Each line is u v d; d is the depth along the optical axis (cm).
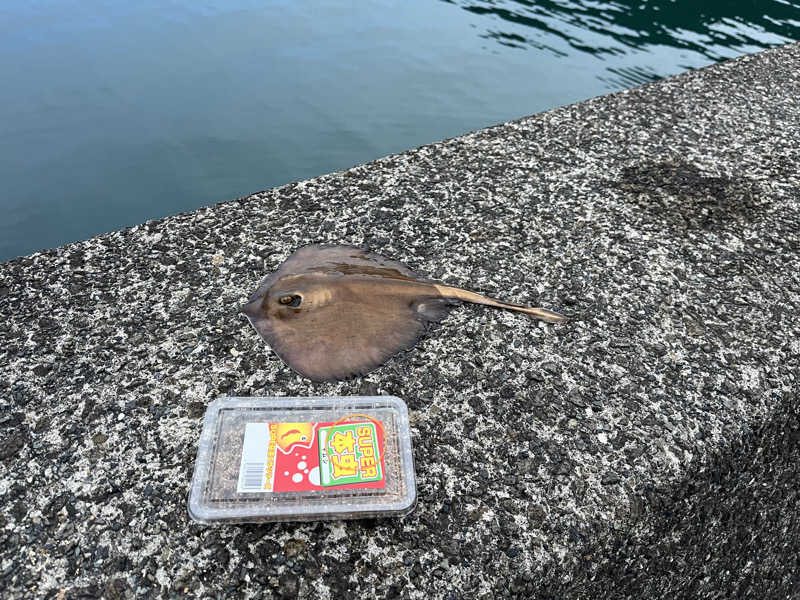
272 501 35
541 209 62
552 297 52
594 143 73
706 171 69
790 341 49
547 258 56
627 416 43
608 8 229
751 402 44
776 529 47
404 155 69
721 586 46
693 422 43
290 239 56
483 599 34
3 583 32
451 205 61
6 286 50
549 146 72
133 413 41
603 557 37
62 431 39
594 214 62
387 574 34
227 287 50
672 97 83
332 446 38
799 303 53
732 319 51
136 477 37
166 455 38
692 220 62
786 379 46
